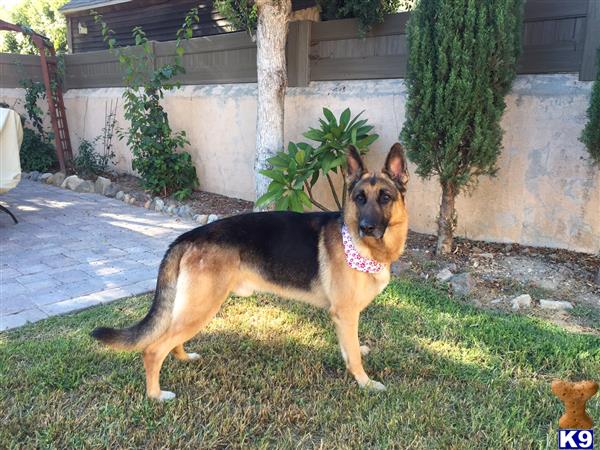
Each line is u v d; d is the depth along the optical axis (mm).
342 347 1685
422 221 3225
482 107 2449
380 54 3262
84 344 1897
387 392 1617
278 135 3402
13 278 2631
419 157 2607
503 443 1346
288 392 1598
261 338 1987
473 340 1940
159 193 4484
